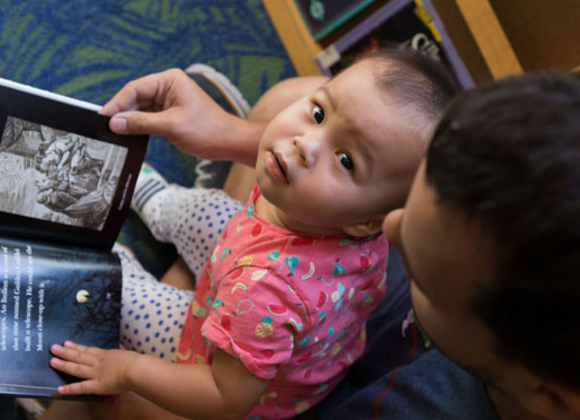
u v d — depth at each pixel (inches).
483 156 13.2
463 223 13.6
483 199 13.0
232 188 45.8
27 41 48.1
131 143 33.5
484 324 14.7
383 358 35.9
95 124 32.0
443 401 28.0
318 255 30.1
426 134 26.8
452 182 13.6
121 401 34.7
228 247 32.5
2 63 47.0
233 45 53.2
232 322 29.3
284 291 29.1
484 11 40.6
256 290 29.1
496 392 20.3
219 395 30.2
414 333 34.2
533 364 14.3
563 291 12.2
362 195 27.8
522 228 12.4
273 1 46.5
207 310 35.1
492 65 40.9
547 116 12.7
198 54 52.2
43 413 36.8
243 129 37.9
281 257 29.5
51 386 29.9
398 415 28.9
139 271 40.7
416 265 15.9
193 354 35.5
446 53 42.7
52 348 30.5
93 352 31.4
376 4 43.6
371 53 29.2
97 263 33.5
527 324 13.5
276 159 28.1
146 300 38.1
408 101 26.7
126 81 50.0
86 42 49.6
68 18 49.4
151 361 31.1
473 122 13.7
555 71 14.5
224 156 38.3
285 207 28.6
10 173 30.5
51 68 48.1
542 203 12.1
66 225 33.2
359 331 36.9
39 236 32.8
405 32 43.3
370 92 26.7
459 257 14.1
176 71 35.9
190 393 30.5
